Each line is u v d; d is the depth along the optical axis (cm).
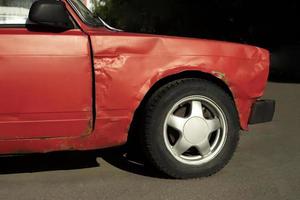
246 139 569
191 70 415
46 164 475
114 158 494
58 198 388
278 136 584
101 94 397
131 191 402
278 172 450
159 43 408
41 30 395
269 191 402
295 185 416
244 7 1560
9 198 388
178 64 411
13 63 379
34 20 384
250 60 437
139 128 423
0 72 378
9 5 401
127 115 404
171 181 424
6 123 385
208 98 422
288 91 957
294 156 501
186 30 1811
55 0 404
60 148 402
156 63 406
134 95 402
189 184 417
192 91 417
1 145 390
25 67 382
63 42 388
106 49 394
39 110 388
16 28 396
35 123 390
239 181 425
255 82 441
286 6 1466
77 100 393
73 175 443
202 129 423
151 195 393
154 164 420
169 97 412
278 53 1326
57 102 390
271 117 461
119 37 398
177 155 422
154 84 418
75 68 390
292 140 566
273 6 1489
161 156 416
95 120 399
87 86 394
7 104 382
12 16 400
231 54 429
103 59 394
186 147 422
